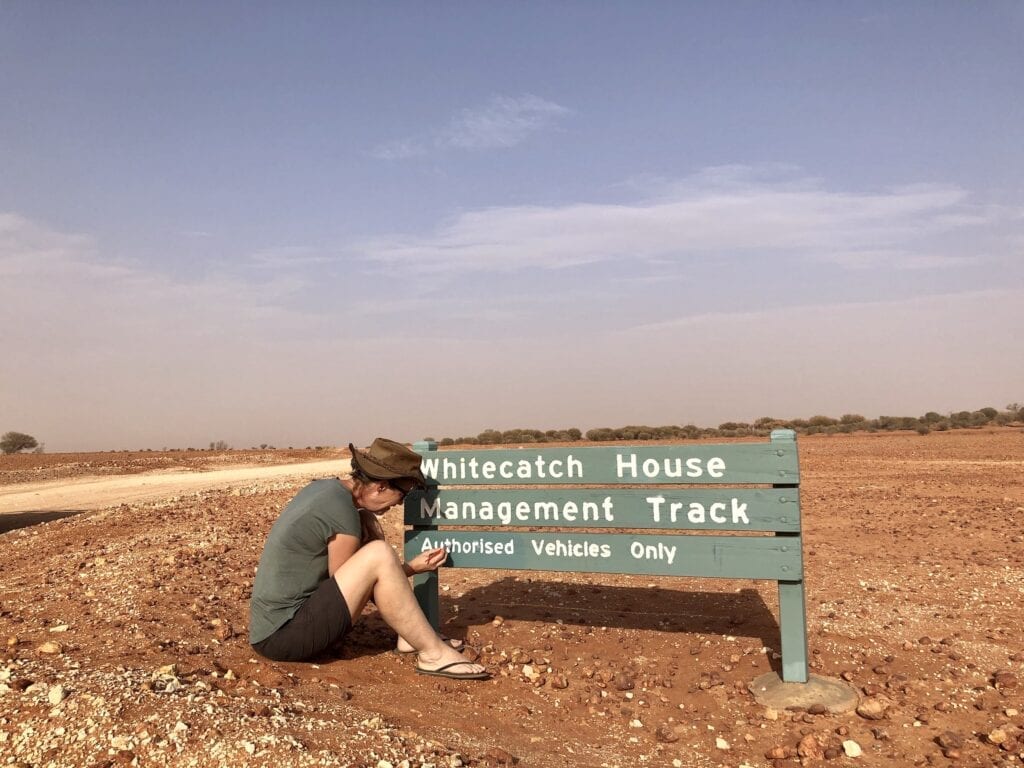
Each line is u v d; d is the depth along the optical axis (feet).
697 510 15.78
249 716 11.97
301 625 14.94
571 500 16.78
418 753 11.65
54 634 16.52
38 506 58.65
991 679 15.56
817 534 31.71
